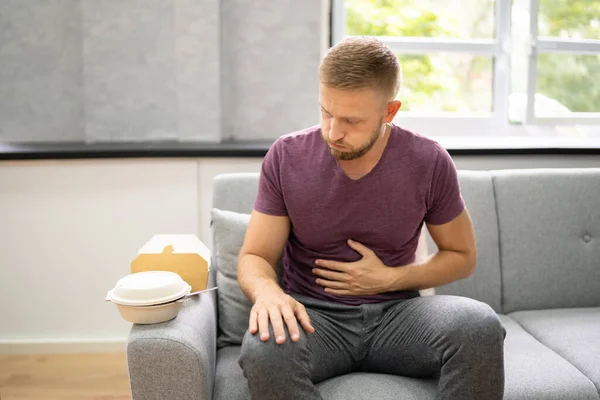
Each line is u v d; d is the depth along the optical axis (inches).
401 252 68.4
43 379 96.0
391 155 65.7
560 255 85.3
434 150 66.7
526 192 86.4
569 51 114.1
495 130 114.9
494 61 114.2
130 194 100.0
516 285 84.3
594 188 87.4
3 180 98.5
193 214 101.0
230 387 61.3
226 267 73.4
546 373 65.6
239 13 102.9
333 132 60.6
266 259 67.4
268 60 104.3
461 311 58.1
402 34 112.3
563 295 84.8
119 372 98.4
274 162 67.2
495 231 84.7
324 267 67.6
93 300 102.7
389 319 63.5
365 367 64.3
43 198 99.3
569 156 104.9
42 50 103.4
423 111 114.3
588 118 115.5
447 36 113.0
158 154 97.2
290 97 105.6
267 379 53.8
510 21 112.9
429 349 58.7
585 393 63.7
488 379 56.0
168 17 102.1
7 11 102.1
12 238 100.1
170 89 104.0
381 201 65.4
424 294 72.1
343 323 64.1
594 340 72.5
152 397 55.9
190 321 59.5
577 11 114.0
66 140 105.8
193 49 101.7
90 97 103.3
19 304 102.1
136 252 101.4
